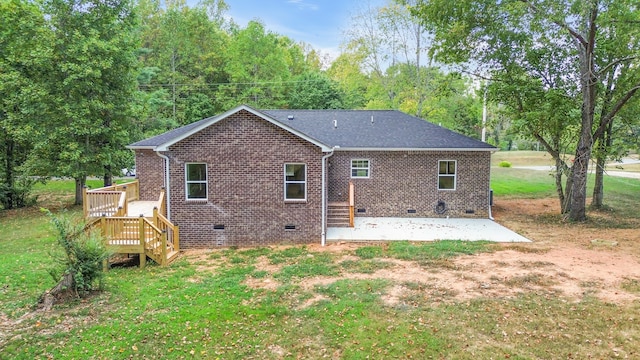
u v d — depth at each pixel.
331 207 17.86
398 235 15.17
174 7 45.22
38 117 21.08
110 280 10.25
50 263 11.38
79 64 21.12
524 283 9.35
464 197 18.86
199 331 7.21
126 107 23.38
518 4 16.53
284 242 14.30
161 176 19.94
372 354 6.34
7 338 6.95
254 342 6.80
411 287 9.19
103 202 13.62
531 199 24.36
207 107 42.34
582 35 17.31
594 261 11.12
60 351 6.52
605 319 7.36
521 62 18.59
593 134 17.98
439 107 36.12
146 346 6.69
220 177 14.12
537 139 20.12
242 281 10.02
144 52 37.53
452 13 18.03
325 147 13.99
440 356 6.24
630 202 22.25
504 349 6.40
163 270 11.27
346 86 43.59
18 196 23.42
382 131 20.02
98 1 22.27
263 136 14.01
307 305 8.30
